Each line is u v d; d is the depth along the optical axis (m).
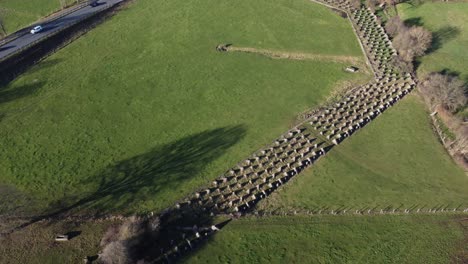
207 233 56.94
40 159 66.00
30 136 69.56
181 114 74.44
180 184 63.03
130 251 52.81
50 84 78.94
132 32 92.19
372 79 82.62
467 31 95.44
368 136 72.12
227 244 55.94
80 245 54.91
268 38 92.62
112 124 72.12
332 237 57.47
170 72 82.75
